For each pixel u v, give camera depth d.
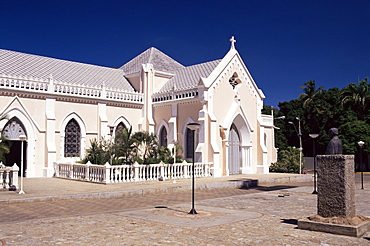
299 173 36.16
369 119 52.72
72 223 12.08
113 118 33.50
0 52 31.86
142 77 35.97
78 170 26.17
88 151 27.81
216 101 31.28
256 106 35.56
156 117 35.09
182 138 32.31
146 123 35.09
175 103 33.00
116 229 11.15
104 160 25.98
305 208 15.58
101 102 32.62
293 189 23.72
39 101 29.11
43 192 19.36
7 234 10.40
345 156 11.04
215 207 15.84
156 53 40.31
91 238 9.95
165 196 20.06
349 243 9.54
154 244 9.34
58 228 11.26
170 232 10.77
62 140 30.17
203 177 29.09
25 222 12.25
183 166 27.94
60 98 30.25
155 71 36.16
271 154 39.53
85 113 31.80
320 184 11.40
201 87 30.28
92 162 26.83
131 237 10.09
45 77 31.64
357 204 17.06
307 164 55.31
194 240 9.79
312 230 11.01
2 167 21.98
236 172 34.16
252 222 12.38
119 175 24.06
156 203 17.33
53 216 13.61
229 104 32.53
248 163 34.34
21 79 28.11
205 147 29.89
